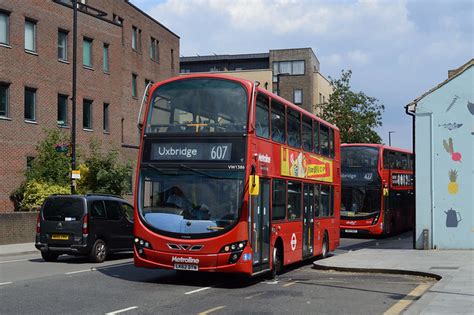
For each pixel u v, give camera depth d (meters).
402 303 11.71
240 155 13.30
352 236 36.00
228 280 15.05
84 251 18.92
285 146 16.28
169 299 11.78
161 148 13.74
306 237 18.19
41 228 19.36
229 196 13.15
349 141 55.06
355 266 17.47
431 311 10.01
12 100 32.16
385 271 16.78
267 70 74.56
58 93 35.81
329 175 21.17
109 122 41.03
